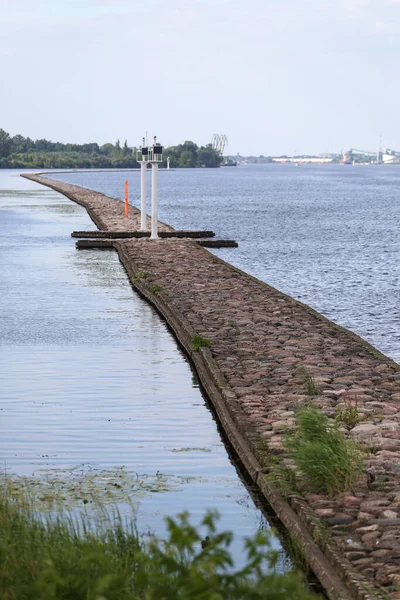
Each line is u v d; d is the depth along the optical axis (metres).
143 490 15.04
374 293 42.56
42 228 74.44
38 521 11.99
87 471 16.02
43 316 32.97
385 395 20.69
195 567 7.68
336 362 24.41
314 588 11.73
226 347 26.33
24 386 22.44
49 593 8.19
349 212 116.00
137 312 34.16
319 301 40.25
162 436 18.34
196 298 35.88
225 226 88.19
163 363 25.42
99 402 20.95
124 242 59.06
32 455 16.91
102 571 9.40
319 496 14.10
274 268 52.75
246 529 13.45
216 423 19.45
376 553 11.84
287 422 18.20
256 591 7.61
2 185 193.62
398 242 70.75
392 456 15.80
